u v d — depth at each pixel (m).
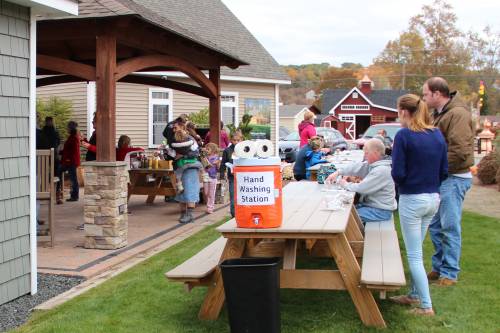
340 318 4.89
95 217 7.73
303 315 4.99
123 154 11.22
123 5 7.86
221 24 24.39
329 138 24.06
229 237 4.56
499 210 11.20
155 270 6.55
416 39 71.38
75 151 12.52
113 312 5.12
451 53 69.75
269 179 4.44
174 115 19.70
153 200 12.28
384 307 5.14
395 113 52.75
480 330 4.54
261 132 23.56
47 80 12.83
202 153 10.91
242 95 22.89
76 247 7.85
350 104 53.53
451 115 5.53
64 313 5.14
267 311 4.20
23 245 5.79
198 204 12.27
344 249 4.64
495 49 69.56
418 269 4.85
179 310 5.16
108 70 7.63
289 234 4.45
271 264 4.19
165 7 21.55
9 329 4.86
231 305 4.23
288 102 97.88
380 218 6.48
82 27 7.71
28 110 5.88
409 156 4.73
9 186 5.58
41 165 7.70
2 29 5.49
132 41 8.25
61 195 12.34
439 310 5.00
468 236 8.28
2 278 5.50
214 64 12.09
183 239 8.45
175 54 9.92
